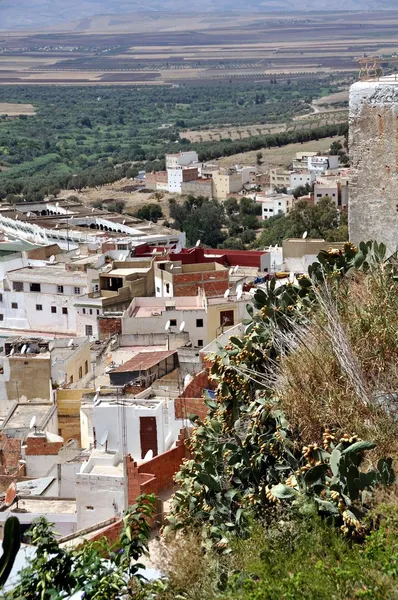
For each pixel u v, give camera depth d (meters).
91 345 70.81
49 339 79.69
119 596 20.47
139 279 89.81
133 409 40.03
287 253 80.44
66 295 93.94
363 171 26.27
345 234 111.62
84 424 49.56
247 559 20.39
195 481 24.03
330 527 20.08
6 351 75.19
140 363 52.09
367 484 20.53
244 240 185.88
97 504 33.91
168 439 38.78
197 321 72.56
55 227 137.25
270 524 21.66
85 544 21.42
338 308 24.12
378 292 24.19
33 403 54.81
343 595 18.05
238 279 84.69
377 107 25.89
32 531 20.97
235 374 24.91
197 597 20.53
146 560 23.30
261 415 23.41
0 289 96.75
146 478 30.20
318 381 22.88
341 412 22.16
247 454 23.36
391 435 21.78
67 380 64.50
